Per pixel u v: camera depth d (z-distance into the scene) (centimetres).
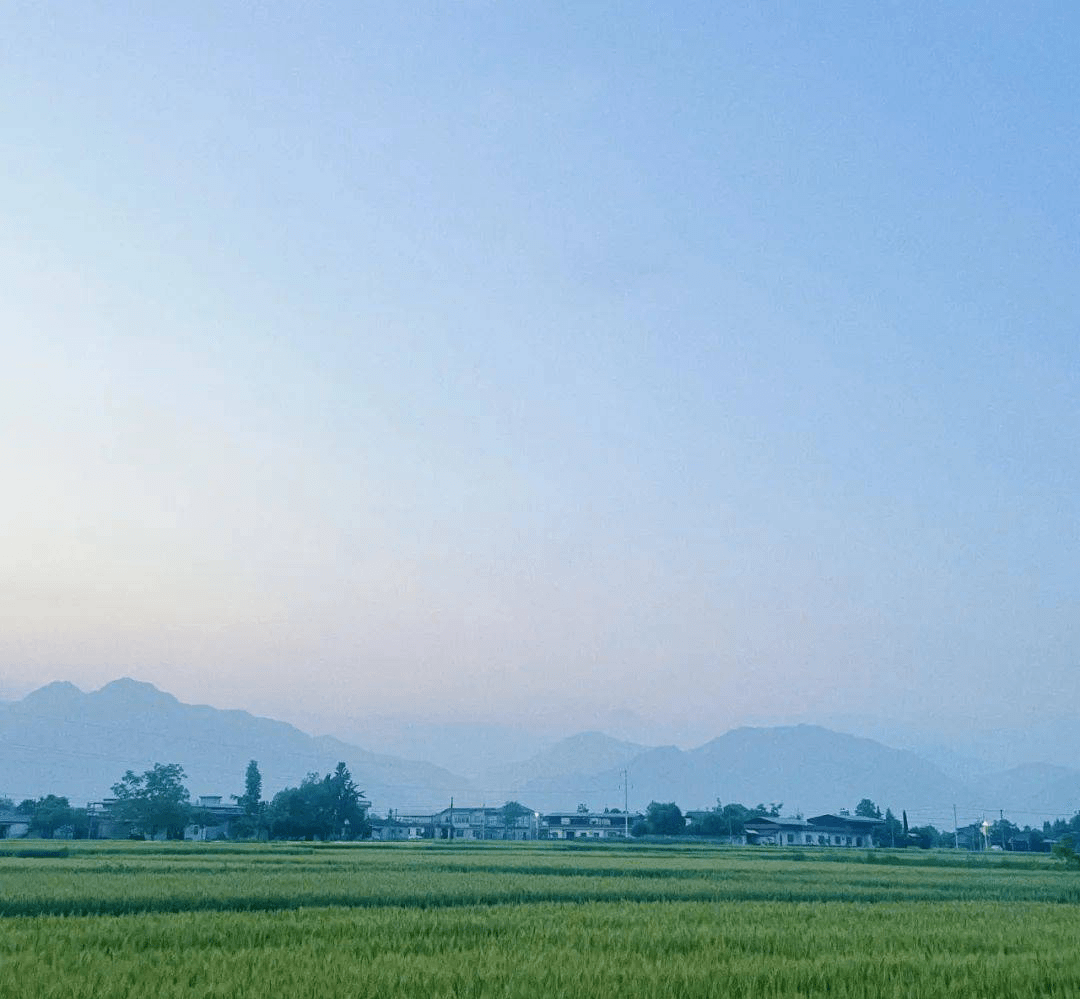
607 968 1592
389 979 1459
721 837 14738
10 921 2180
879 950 1888
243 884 3241
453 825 17912
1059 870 6000
